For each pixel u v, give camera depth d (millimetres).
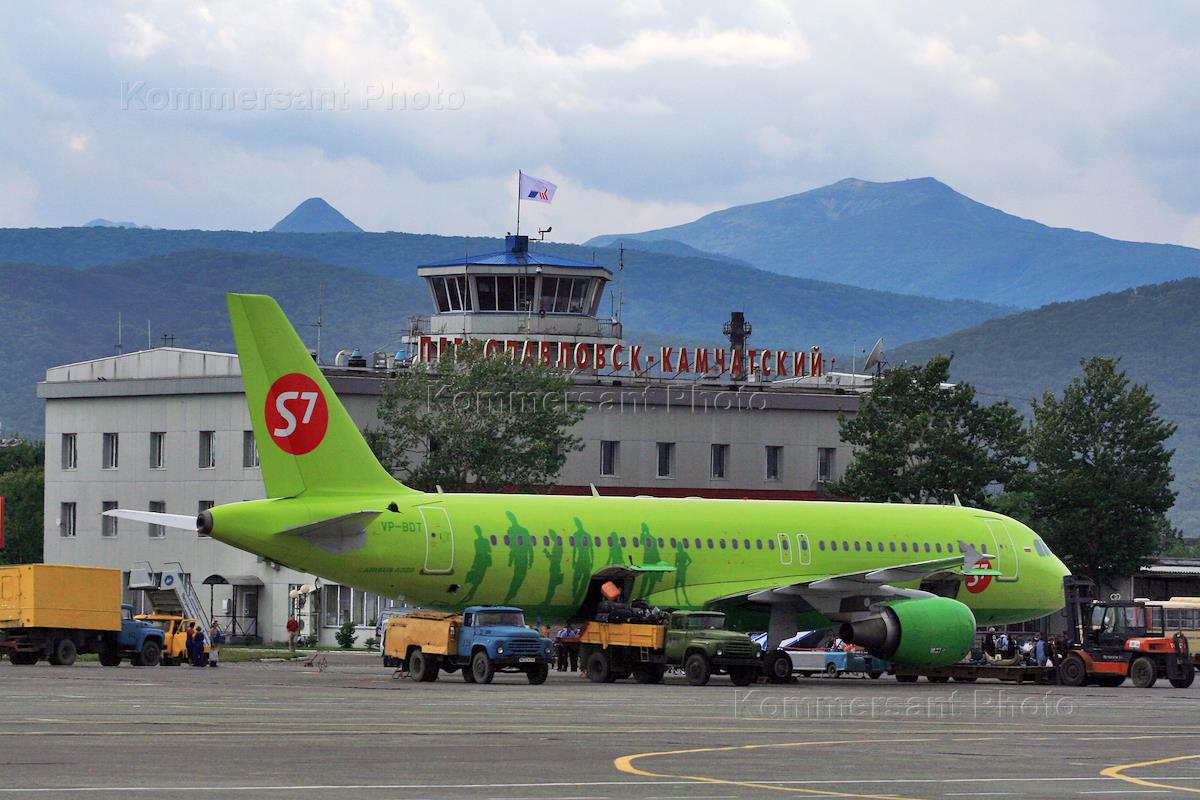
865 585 109812
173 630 121438
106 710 65125
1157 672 107875
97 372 186000
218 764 46281
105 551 183875
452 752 50969
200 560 174500
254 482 169625
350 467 97750
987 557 113438
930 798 43250
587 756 50938
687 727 63250
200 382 174625
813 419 187250
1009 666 114062
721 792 43281
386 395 162625
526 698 79375
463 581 99500
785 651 104875
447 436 161250
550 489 166375
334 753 49719
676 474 180125
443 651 94375
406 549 97688
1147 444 187625
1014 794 44500
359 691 82500
